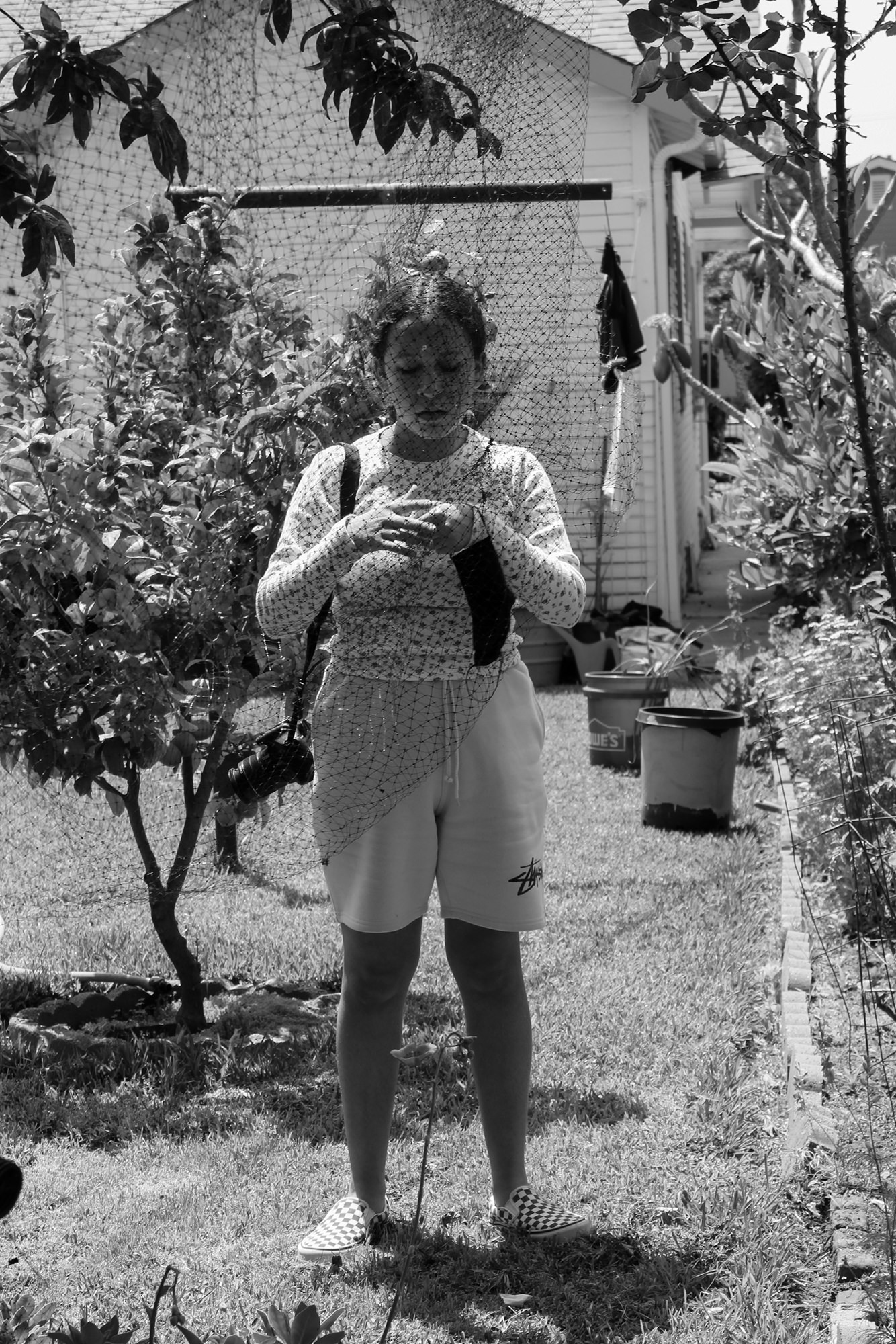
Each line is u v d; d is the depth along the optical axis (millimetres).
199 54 3566
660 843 6805
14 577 3947
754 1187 3281
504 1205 3164
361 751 2893
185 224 4332
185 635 4105
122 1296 2902
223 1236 3184
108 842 4527
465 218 2973
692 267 20078
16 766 4457
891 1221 2857
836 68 2678
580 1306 2861
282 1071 4203
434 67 2822
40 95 2717
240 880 4285
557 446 3090
